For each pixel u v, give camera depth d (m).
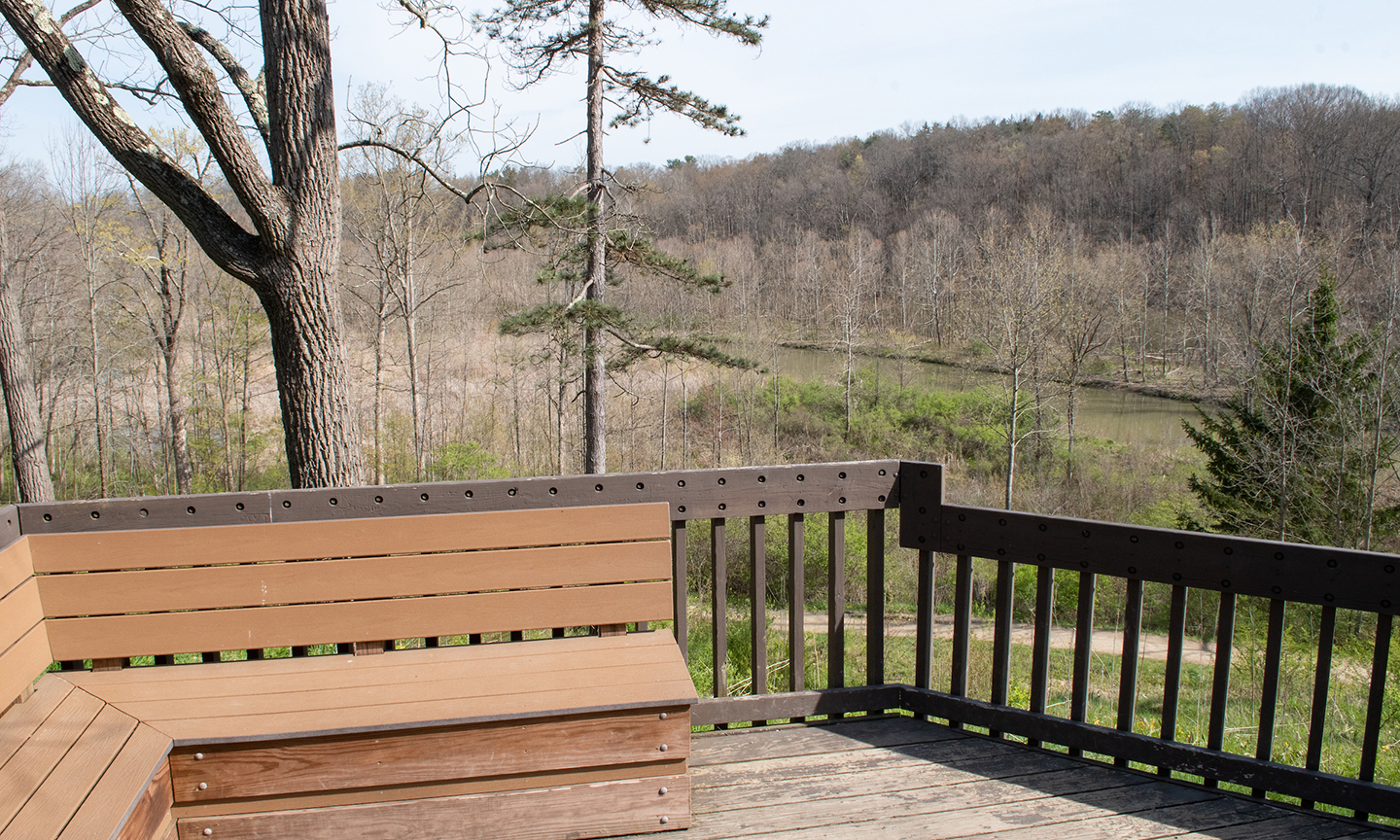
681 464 30.20
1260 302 31.97
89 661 2.43
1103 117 77.31
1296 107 59.72
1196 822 2.25
